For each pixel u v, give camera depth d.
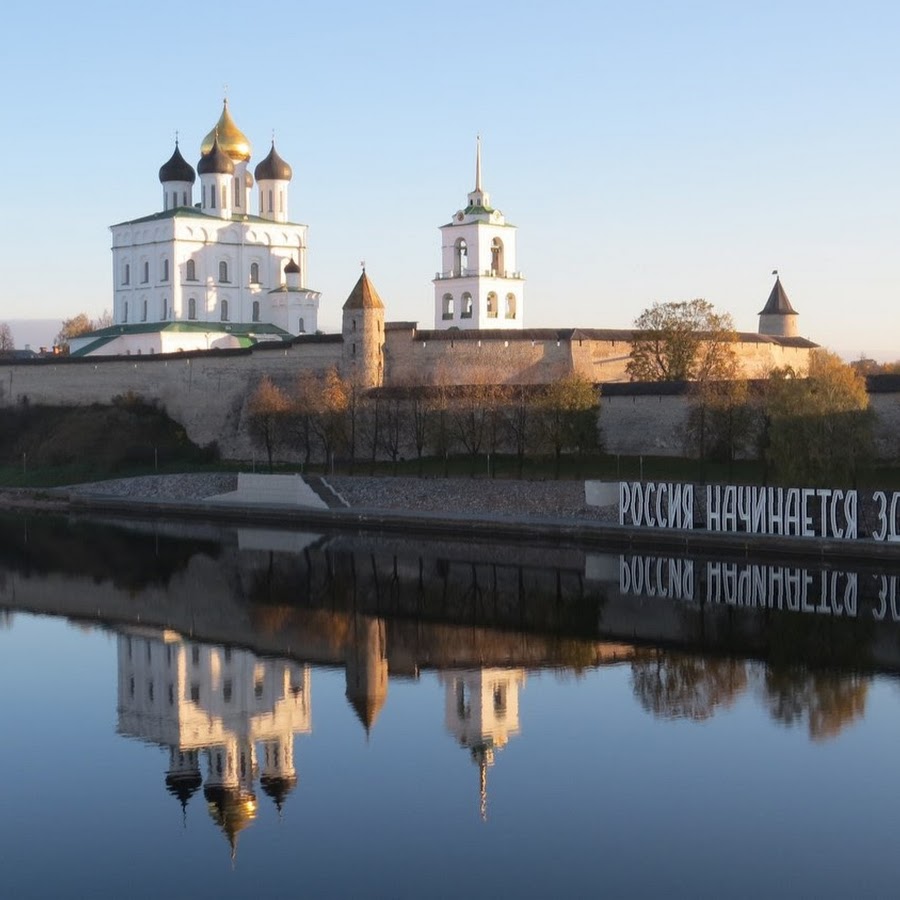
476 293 144.88
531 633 53.78
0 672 49.59
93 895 29.88
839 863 30.59
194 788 36.38
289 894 29.77
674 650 50.00
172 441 117.12
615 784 35.62
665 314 107.50
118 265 154.62
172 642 54.16
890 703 42.12
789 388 73.75
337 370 110.25
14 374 130.12
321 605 60.94
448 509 85.56
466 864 30.98
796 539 66.19
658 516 72.94
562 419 89.94
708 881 29.88
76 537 85.06
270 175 156.88
